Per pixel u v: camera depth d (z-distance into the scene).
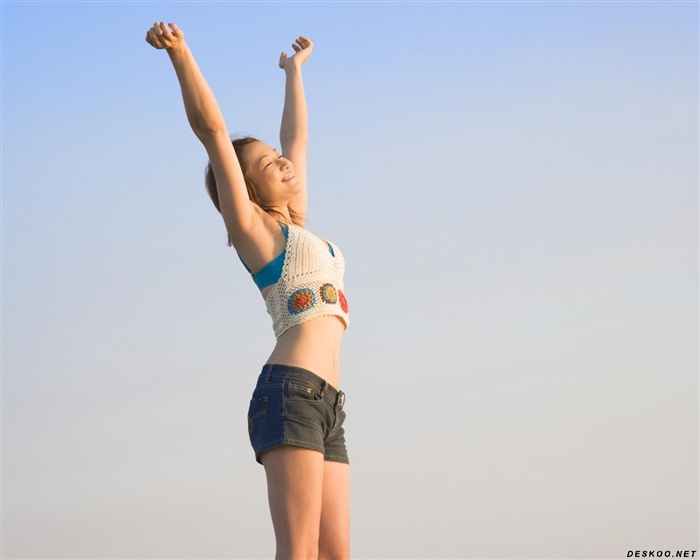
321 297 7.34
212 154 7.00
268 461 6.93
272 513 6.89
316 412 7.04
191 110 6.79
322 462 7.01
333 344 7.34
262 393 7.06
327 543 7.23
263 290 7.45
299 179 8.89
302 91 9.45
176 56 6.62
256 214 7.45
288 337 7.23
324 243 7.64
